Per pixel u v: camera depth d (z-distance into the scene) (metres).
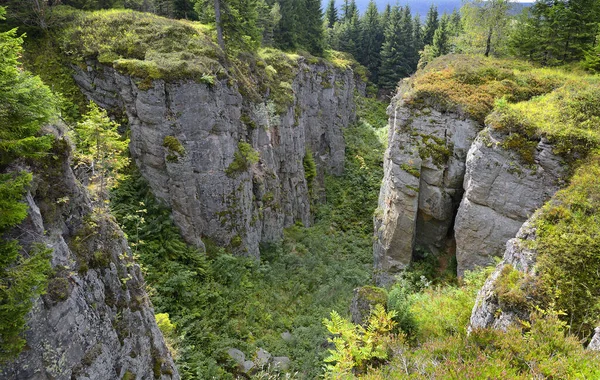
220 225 18.03
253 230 20.25
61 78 17.83
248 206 19.69
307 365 13.46
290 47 43.84
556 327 7.60
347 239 27.67
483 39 28.17
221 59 20.05
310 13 49.31
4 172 5.76
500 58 25.80
